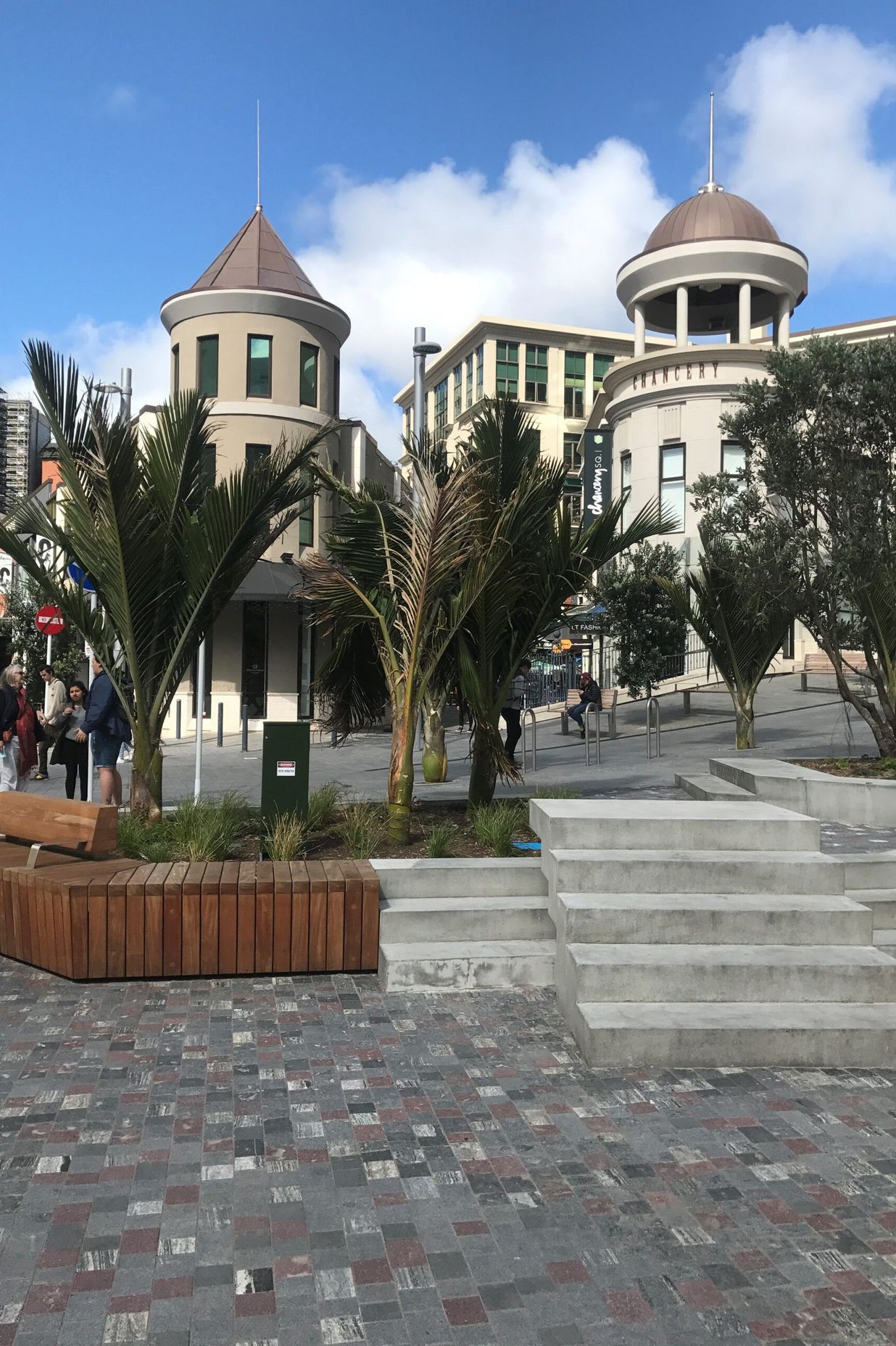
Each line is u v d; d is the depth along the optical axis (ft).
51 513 28.58
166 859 22.45
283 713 89.40
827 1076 14.75
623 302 119.75
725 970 16.16
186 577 28.25
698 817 20.42
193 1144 12.32
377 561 27.55
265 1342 8.73
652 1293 9.50
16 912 19.66
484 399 30.58
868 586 33.73
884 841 25.73
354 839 24.27
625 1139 12.63
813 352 34.96
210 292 90.63
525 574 27.37
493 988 18.56
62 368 27.20
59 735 38.37
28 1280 9.54
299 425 92.79
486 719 26.78
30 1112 13.15
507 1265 9.91
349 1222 10.63
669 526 29.99
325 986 18.60
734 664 54.29
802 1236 10.48
